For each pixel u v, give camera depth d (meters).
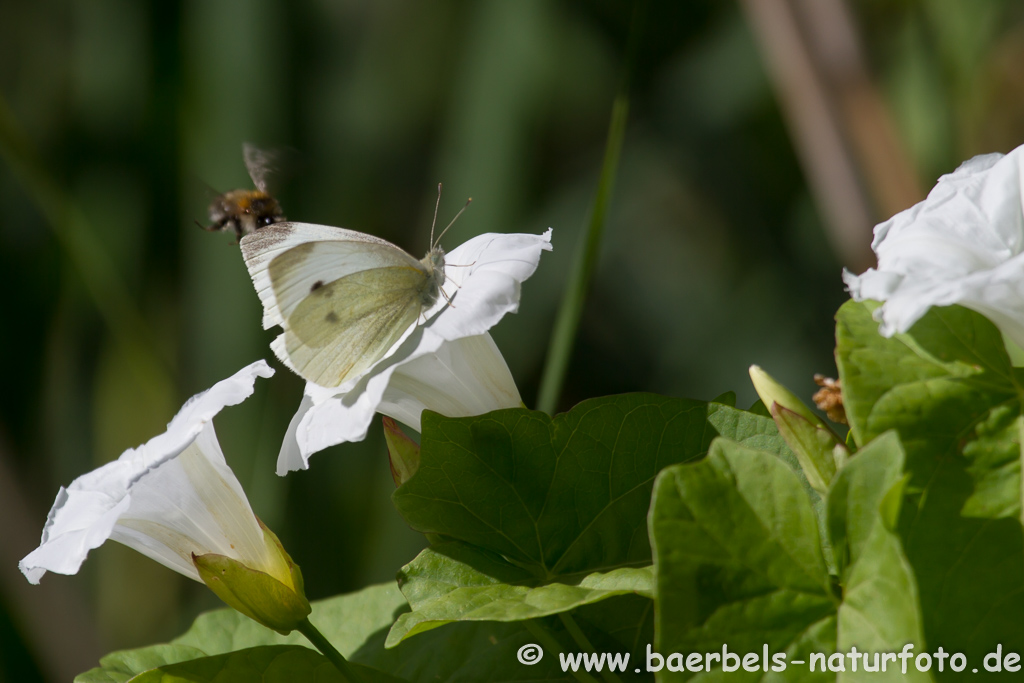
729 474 0.75
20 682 0.96
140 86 1.16
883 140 0.88
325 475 1.14
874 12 1.13
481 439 0.78
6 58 1.20
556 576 0.77
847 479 0.75
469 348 0.79
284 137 1.17
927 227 0.76
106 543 1.24
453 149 1.21
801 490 0.75
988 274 0.74
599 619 0.78
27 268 1.15
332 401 0.78
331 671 0.78
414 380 0.78
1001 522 0.75
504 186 1.19
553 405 0.85
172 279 1.17
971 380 0.75
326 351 0.79
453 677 0.79
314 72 1.21
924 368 0.76
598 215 0.85
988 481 0.75
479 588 0.77
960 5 1.10
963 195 0.76
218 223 0.87
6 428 1.13
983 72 1.07
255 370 0.78
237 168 1.14
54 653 0.97
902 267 0.75
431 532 0.78
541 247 0.79
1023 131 1.04
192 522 0.78
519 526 0.78
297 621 0.78
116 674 0.80
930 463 0.75
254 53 1.16
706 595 0.75
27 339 1.14
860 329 0.76
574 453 0.78
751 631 0.75
